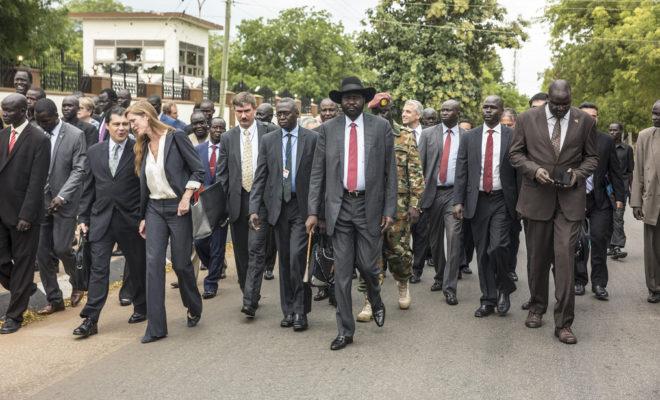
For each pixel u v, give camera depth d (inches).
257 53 2044.8
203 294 307.3
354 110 226.5
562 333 235.5
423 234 335.9
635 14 1253.7
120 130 245.6
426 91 959.6
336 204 226.7
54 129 281.4
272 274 347.9
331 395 184.2
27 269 250.7
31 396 185.8
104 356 220.2
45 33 876.6
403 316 271.6
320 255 248.2
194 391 187.8
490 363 211.0
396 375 200.1
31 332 249.4
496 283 274.4
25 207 245.0
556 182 234.8
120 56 1327.5
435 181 312.7
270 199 255.0
